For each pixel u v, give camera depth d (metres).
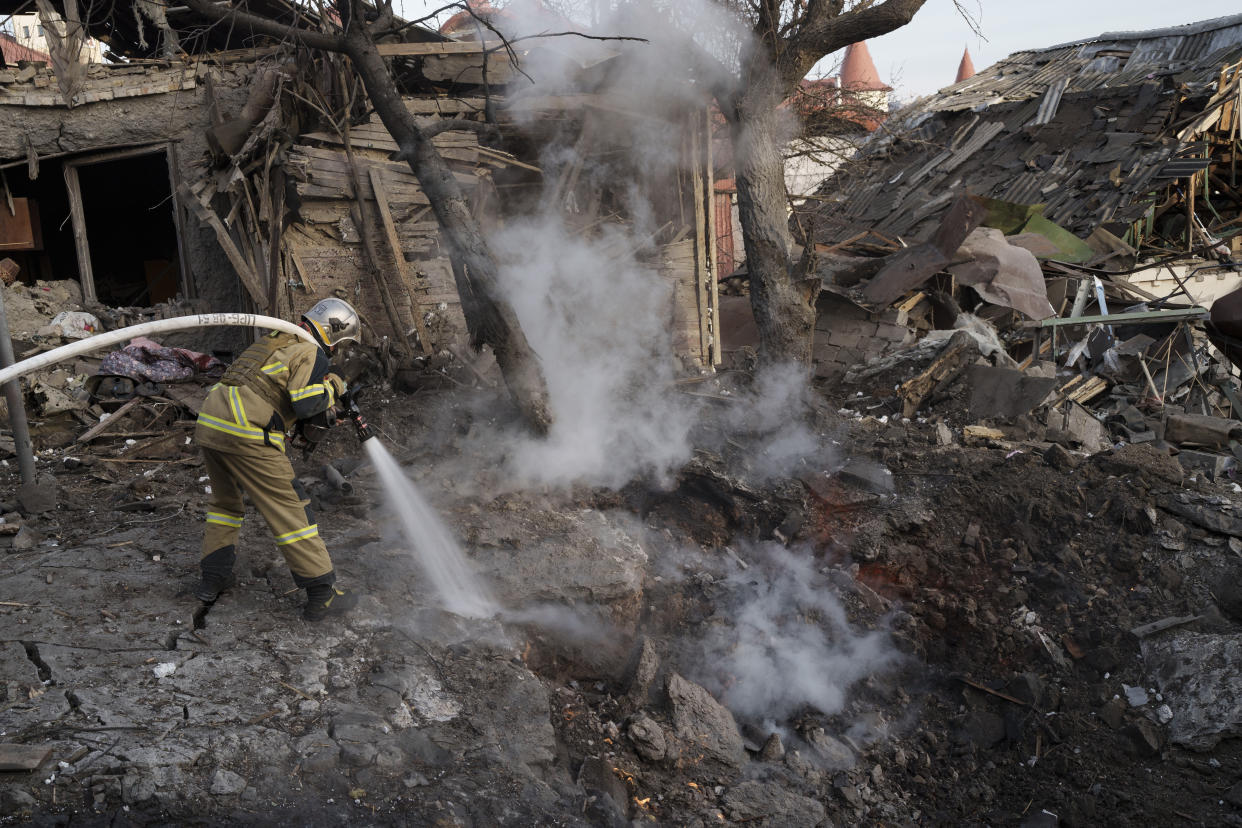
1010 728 4.72
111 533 5.10
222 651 3.78
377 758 3.21
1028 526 5.77
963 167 16.77
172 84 9.28
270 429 3.86
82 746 3.04
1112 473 6.02
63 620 3.95
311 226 8.23
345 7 6.04
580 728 4.01
